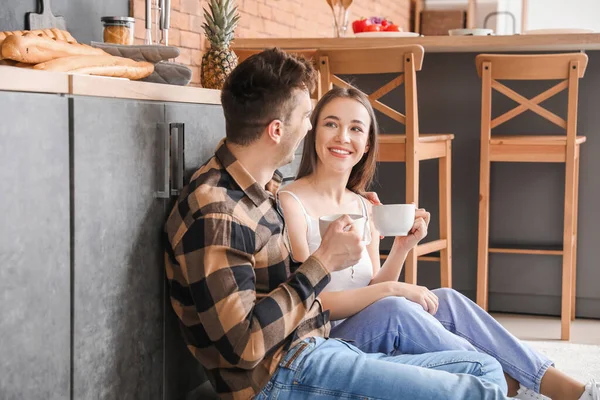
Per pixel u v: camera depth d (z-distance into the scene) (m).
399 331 1.63
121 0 2.93
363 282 1.87
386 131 3.56
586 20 8.21
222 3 2.41
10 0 2.16
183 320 1.49
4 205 1.09
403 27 8.30
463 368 1.52
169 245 1.48
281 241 1.52
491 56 3.02
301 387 1.41
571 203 3.00
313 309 1.54
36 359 1.17
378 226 1.73
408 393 1.38
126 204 1.38
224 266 1.34
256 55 1.50
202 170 1.49
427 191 3.54
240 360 1.33
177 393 1.59
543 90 3.37
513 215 3.45
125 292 1.39
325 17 5.96
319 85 2.96
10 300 1.12
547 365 1.75
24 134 1.13
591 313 3.39
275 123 1.46
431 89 3.50
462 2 8.54
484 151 3.13
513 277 3.48
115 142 1.34
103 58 1.54
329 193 1.90
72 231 1.24
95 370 1.31
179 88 1.57
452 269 3.55
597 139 3.33
